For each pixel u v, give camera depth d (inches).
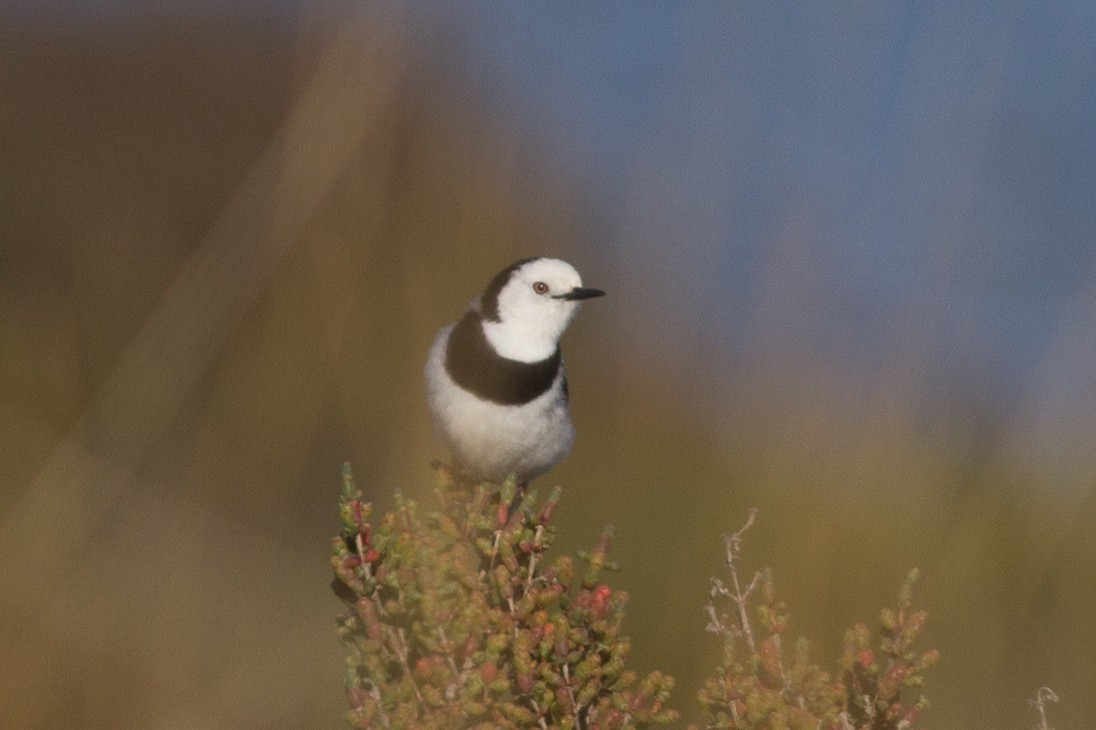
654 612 475.2
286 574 480.4
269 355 525.0
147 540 462.9
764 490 485.7
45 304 601.9
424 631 233.5
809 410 500.1
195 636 438.0
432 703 228.4
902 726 246.2
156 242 691.4
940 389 511.2
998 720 444.8
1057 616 465.4
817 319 510.0
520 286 361.1
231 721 424.5
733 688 245.1
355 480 515.8
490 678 229.8
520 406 358.6
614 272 628.7
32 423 519.2
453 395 360.8
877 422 490.9
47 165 709.3
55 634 419.8
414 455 483.8
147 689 421.4
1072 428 493.7
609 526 249.4
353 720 232.1
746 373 522.0
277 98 821.9
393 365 533.6
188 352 449.1
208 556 466.9
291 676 442.0
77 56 798.5
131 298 636.7
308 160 447.8
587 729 237.8
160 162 753.0
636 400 560.1
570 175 687.1
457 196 614.5
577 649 238.2
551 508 252.1
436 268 573.3
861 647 250.8
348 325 532.4
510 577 243.3
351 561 236.2
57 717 409.1
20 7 813.9
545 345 365.1
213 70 809.5
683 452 532.4
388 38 453.4
